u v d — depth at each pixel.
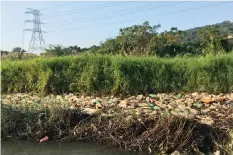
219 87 10.06
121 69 10.51
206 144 5.83
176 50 17.44
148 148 5.97
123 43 18.09
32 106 7.49
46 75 11.16
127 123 6.46
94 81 10.67
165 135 5.99
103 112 7.40
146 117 6.66
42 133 6.86
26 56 18.16
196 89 10.24
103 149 6.18
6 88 11.93
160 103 8.46
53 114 7.04
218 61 10.37
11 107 7.38
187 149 5.75
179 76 10.48
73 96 10.11
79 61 11.34
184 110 7.31
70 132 6.80
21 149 6.39
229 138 5.77
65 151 6.18
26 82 11.73
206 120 6.43
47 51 18.34
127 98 9.62
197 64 10.52
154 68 10.63
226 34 19.88
